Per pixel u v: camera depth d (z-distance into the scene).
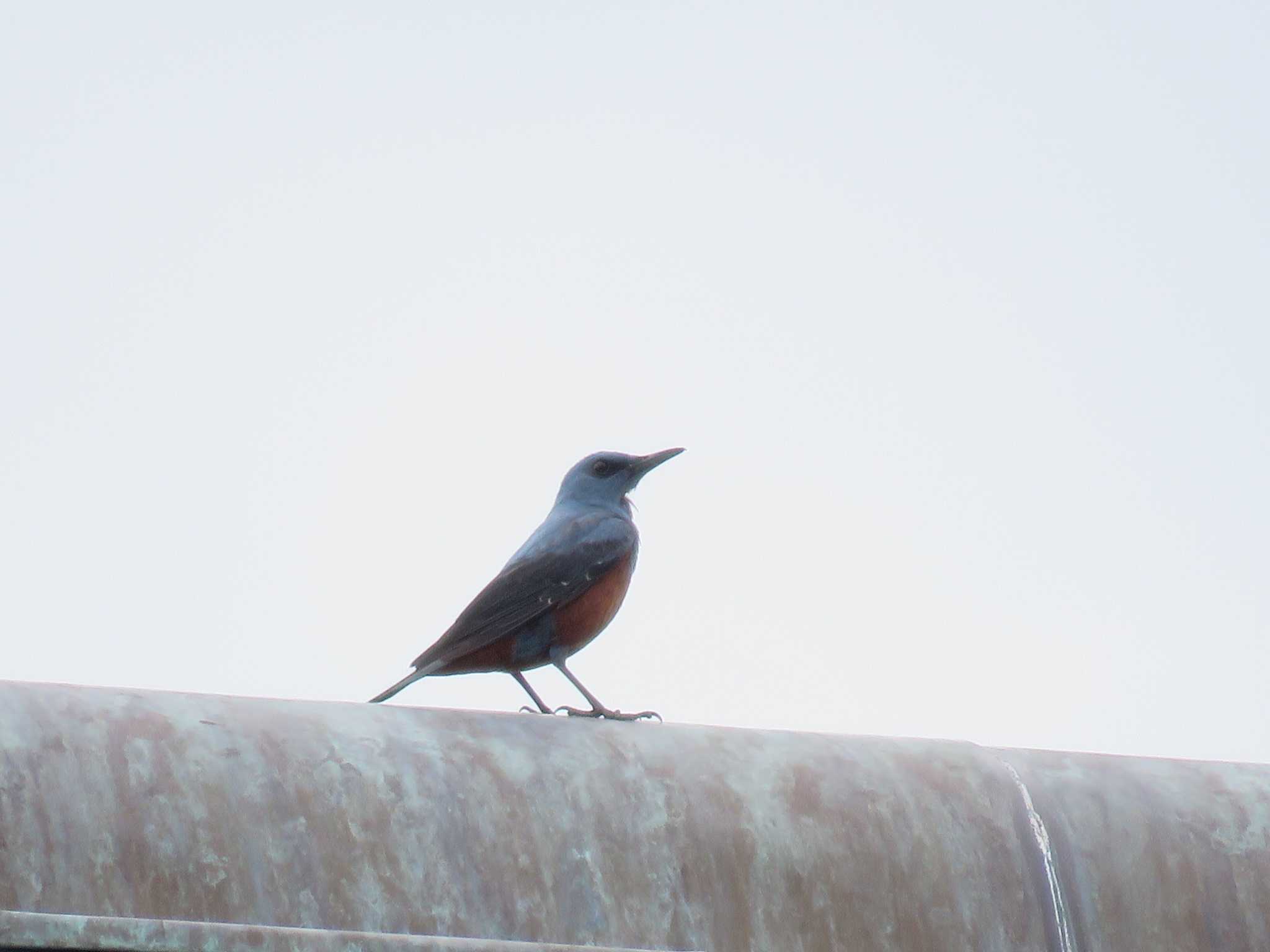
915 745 11.74
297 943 9.16
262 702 10.34
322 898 9.56
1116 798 11.77
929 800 11.30
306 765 9.97
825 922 10.62
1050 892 11.21
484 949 9.58
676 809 10.70
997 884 11.09
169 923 8.95
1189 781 12.07
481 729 10.77
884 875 10.88
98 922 8.81
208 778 9.65
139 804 9.39
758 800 10.93
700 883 10.49
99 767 9.44
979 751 11.82
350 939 9.28
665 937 10.27
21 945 8.64
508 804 10.33
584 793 10.58
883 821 11.10
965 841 11.18
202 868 9.36
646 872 10.42
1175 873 11.52
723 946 10.37
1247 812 11.93
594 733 11.04
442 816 10.10
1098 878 11.37
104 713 9.72
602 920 10.17
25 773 9.23
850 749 11.52
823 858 10.81
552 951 9.74
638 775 10.80
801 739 11.52
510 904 10.01
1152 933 11.29
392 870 9.80
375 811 9.95
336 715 10.44
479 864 10.04
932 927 10.83
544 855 10.23
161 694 10.07
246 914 9.36
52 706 9.63
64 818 9.20
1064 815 11.57
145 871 9.23
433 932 9.74
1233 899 11.53
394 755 10.27
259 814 9.65
